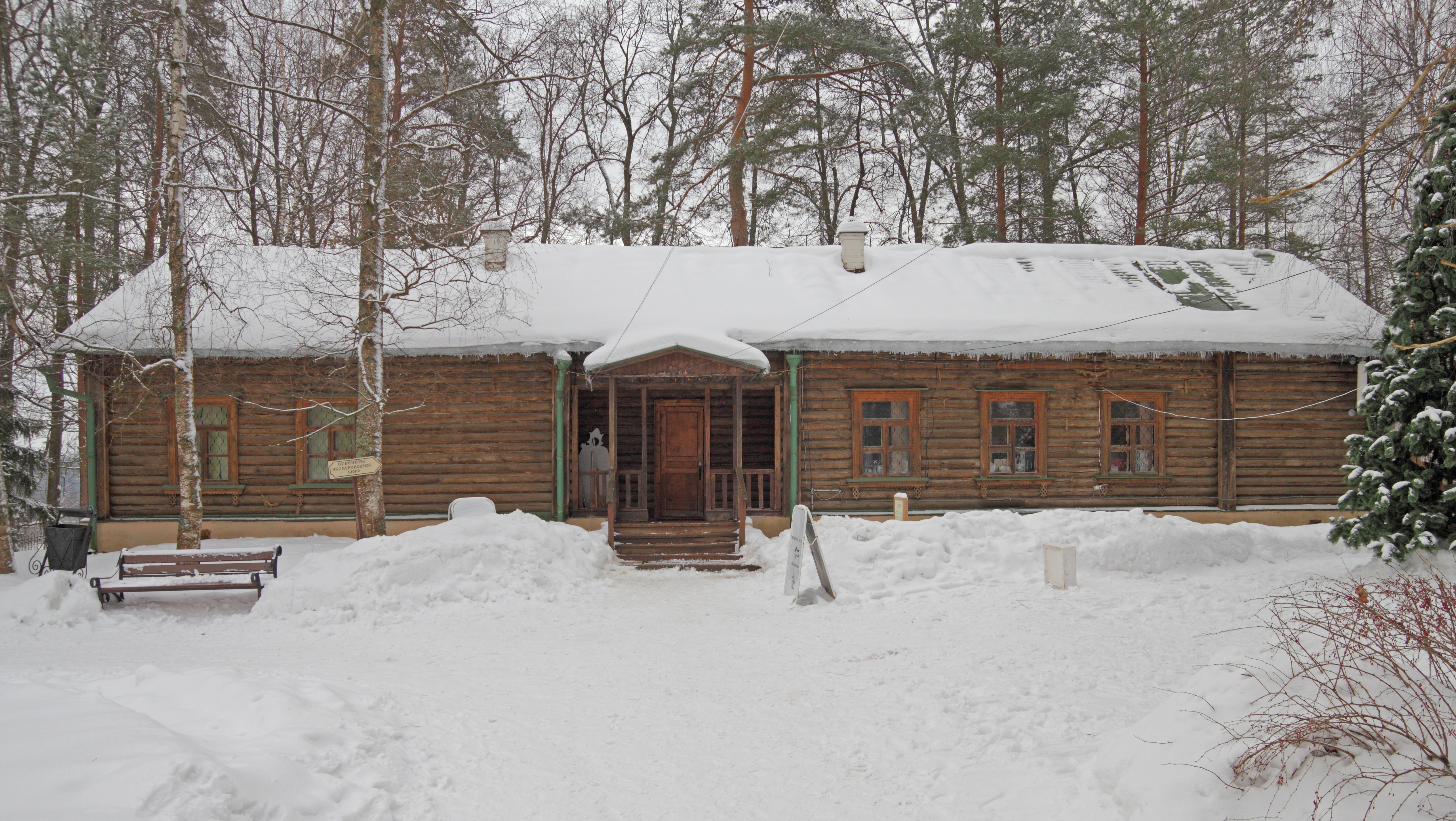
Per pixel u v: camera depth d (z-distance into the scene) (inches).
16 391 586.9
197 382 539.8
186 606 373.1
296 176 486.0
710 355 485.7
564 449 534.0
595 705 229.8
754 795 170.1
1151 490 572.4
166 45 480.7
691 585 425.4
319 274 493.7
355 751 176.7
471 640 310.5
